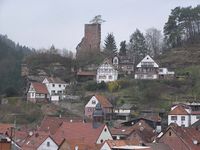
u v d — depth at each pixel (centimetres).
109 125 15662
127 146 10119
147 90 18800
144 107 17712
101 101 17288
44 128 13388
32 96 19412
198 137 10594
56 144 11119
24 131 13212
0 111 18412
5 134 11269
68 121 13338
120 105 18000
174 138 10125
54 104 19025
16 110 18512
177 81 19325
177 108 15638
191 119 15475
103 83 19912
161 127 15112
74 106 18700
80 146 10706
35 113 18188
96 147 10650
